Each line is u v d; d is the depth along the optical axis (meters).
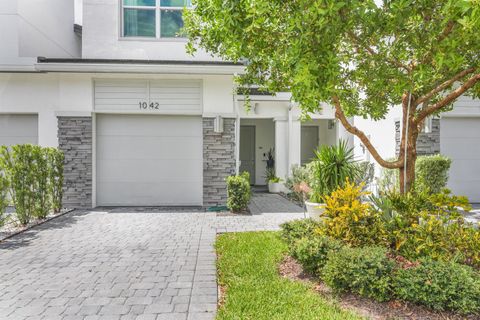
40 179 7.93
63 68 8.87
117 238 6.40
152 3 10.23
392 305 3.50
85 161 9.53
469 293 3.22
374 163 11.19
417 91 4.54
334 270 3.70
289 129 12.95
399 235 4.24
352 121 13.34
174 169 10.01
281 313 3.36
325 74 3.16
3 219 6.74
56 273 4.59
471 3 2.52
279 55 3.68
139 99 9.67
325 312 3.38
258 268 4.59
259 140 15.91
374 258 3.66
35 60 9.19
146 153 9.95
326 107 12.98
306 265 4.25
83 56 10.03
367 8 3.04
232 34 3.81
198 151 10.05
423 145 9.73
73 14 13.41
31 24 10.27
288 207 10.02
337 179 6.16
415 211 4.50
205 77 9.62
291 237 4.96
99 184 9.84
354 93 5.06
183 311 3.50
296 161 12.96
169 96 9.73
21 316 3.42
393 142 9.95
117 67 8.92
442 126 10.10
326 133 15.82
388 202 4.75
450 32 3.40
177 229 7.12
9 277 4.45
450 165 9.21
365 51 4.34
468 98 9.89
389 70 3.76
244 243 5.84
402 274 3.56
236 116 9.74
